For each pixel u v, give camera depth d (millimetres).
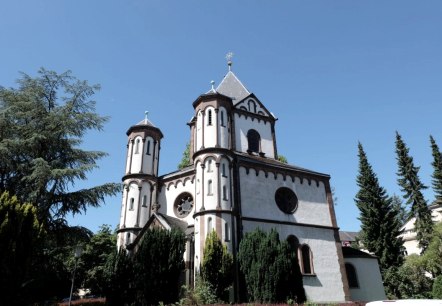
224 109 32594
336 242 32469
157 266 21562
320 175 34844
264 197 30328
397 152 55094
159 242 22375
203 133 31031
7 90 24344
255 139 38281
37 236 17484
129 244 28531
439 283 28453
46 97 25969
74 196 23234
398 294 41031
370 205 48062
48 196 22281
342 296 30000
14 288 15812
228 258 23594
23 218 16891
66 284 36500
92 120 25859
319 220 32594
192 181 31219
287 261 22656
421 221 49125
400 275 41031
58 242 23688
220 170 28594
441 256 36969
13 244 15844
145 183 32812
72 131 24938
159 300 20891
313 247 30891
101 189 23734
